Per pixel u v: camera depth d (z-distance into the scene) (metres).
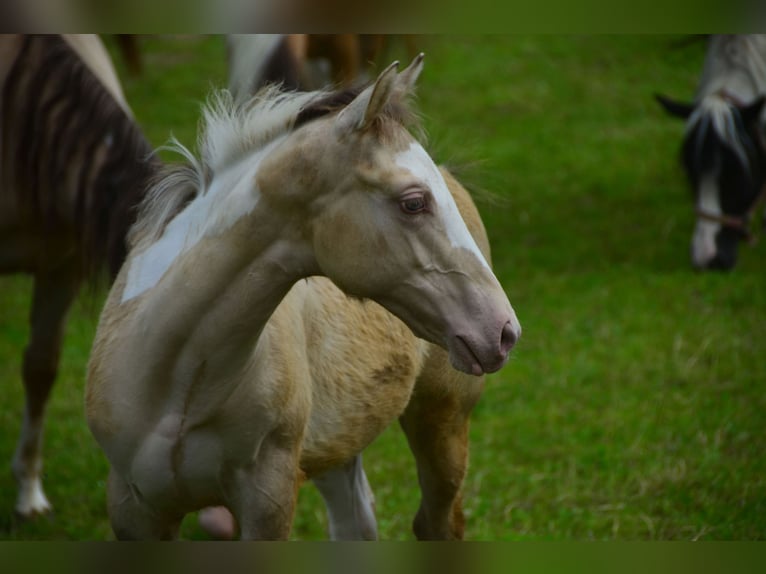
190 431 6.01
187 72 23.80
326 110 5.79
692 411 11.59
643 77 24.88
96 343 6.30
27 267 10.00
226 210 5.78
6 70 9.14
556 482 10.30
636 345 13.30
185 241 6.02
